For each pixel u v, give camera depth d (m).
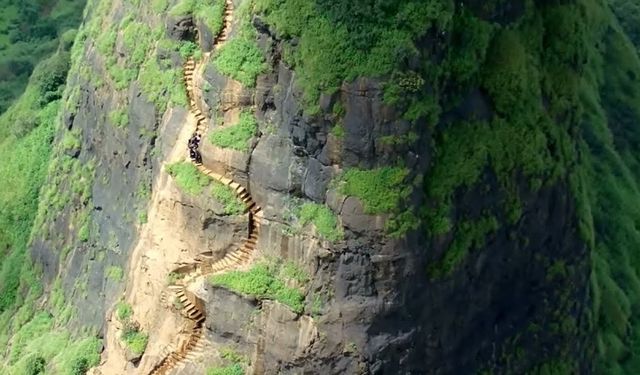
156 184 49.31
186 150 47.41
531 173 46.38
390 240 42.53
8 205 68.81
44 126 71.56
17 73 98.06
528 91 46.47
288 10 42.78
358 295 43.47
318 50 42.09
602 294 57.59
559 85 49.06
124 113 53.34
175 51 49.31
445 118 43.75
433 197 43.38
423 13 41.69
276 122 44.50
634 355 58.31
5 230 68.31
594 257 55.25
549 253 48.94
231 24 46.22
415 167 42.50
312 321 43.88
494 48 45.16
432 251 43.53
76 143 60.28
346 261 43.22
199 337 46.62
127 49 54.03
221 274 45.31
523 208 46.62
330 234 43.03
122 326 48.91
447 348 45.34
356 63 41.62
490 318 46.97
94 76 57.62
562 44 48.78
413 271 43.19
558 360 50.59
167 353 46.91
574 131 50.81
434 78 42.62
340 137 42.34
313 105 42.31
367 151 42.28
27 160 70.25
